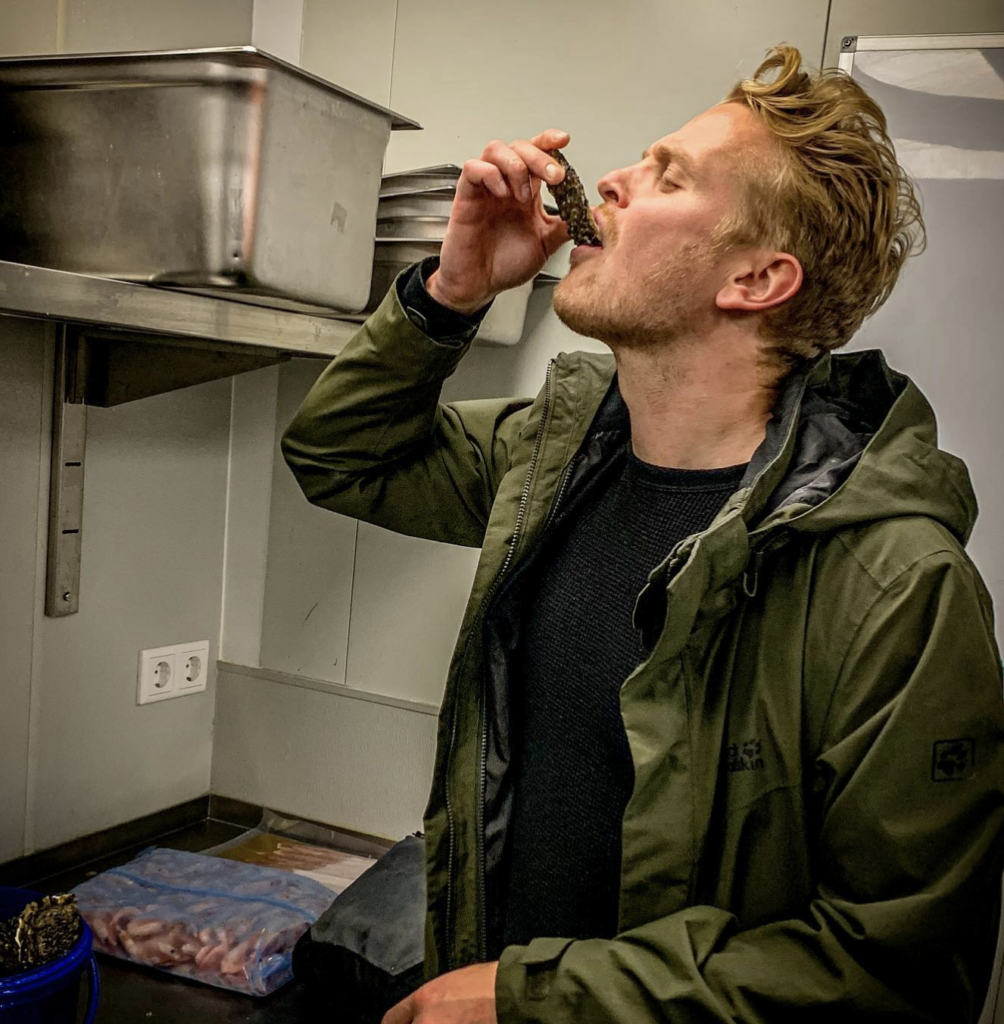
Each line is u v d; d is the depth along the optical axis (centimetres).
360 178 128
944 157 140
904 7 142
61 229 120
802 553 81
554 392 104
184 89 111
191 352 153
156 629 183
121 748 179
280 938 148
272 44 182
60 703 166
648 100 158
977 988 74
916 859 70
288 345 132
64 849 170
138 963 147
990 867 72
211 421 190
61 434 158
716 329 90
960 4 139
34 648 160
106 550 171
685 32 154
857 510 79
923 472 81
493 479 118
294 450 118
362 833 186
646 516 94
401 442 116
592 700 92
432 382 111
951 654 73
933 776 71
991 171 138
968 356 140
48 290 99
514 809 101
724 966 72
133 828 183
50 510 159
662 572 81
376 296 151
